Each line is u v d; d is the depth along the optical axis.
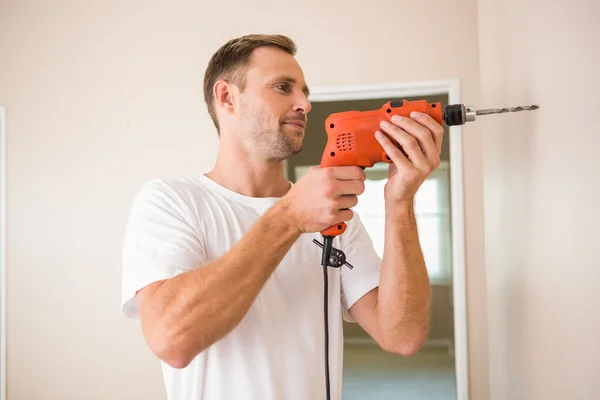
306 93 1.20
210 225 1.10
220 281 0.86
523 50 0.87
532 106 0.81
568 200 0.70
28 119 2.70
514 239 0.95
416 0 2.44
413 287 1.03
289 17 2.52
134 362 2.57
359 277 1.18
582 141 0.66
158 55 2.62
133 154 2.62
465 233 2.38
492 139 1.11
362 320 1.17
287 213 0.89
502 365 1.08
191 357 0.87
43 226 2.66
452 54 2.41
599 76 0.61
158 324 0.87
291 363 1.06
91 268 2.62
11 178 2.69
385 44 2.45
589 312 0.66
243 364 1.03
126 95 2.63
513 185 0.95
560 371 0.75
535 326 0.85
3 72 2.72
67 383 2.61
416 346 1.07
